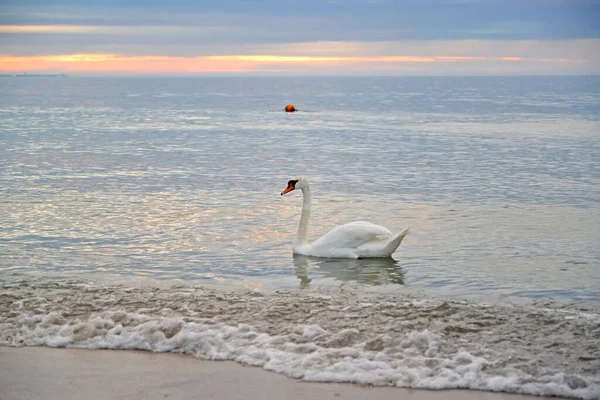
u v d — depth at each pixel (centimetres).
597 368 727
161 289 1067
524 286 1133
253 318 899
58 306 949
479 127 4791
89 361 757
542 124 4981
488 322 886
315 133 4438
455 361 736
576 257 1337
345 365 725
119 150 3372
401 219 1725
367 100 10544
